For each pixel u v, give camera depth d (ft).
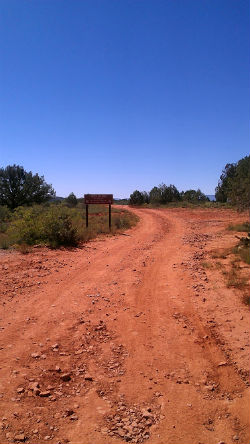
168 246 53.93
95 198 75.77
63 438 12.01
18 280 32.22
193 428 12.87
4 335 20.29
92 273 36.09
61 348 18.98
